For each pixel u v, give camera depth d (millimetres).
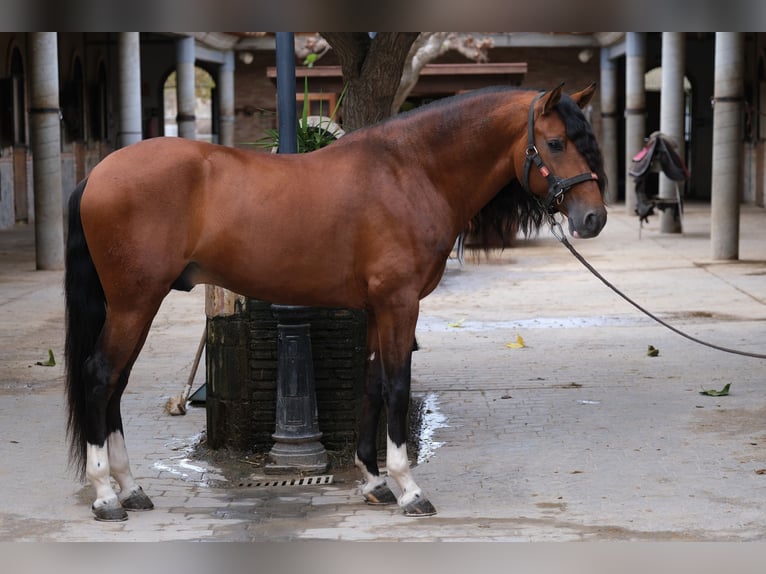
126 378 6395
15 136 28719
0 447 8047
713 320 13578
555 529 6199
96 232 6078
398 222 6289
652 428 8539
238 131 38125
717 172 19547
